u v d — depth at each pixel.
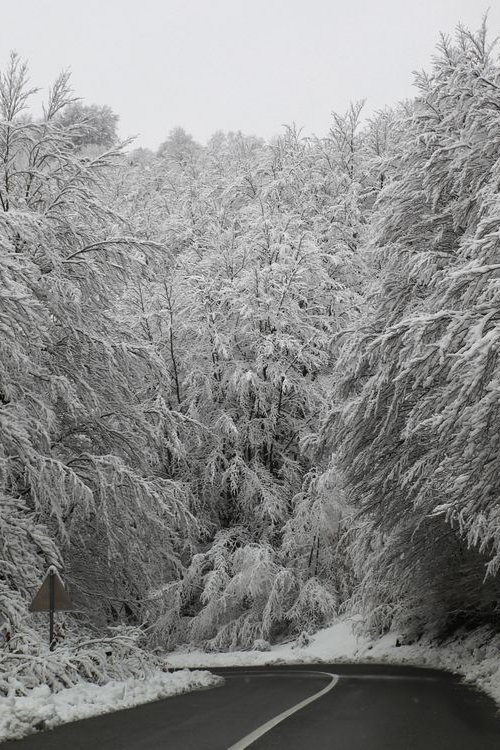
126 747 7.11
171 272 31.56
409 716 9.48
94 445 20.02
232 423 31.33
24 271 15.33
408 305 19.03
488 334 10.11
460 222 17.75
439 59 19.41
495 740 7.64
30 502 19.00
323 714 9.63
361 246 35.50
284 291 32.12
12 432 15.23
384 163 21.03
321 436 20.98
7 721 8.16
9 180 19.77
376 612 25.98
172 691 12.85
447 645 21.91
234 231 35.34
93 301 19.98
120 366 20.11
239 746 7.13
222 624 31.45
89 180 20.31
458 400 10.62
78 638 15.81
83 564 20.70
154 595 26.17
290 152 41.22
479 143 16.42
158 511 19.52
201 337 32.81
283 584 29.94
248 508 33.41
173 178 49.56
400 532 21.48
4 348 14.80
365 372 19.94
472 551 20.19
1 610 13.88
